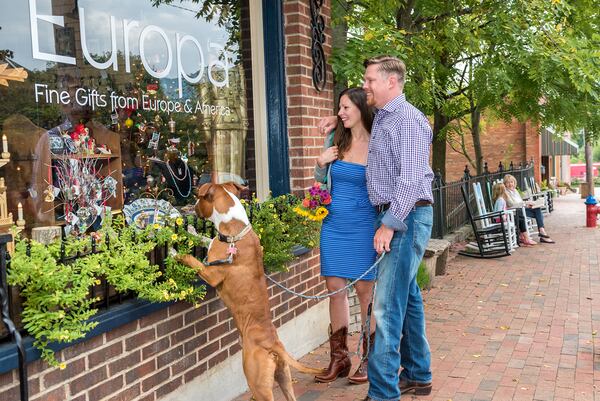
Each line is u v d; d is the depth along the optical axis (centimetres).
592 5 1100
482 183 1451
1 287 267
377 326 407
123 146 441
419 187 384
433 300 756
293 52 550
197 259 376
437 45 991
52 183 390
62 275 286
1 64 366
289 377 368
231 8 545
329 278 462
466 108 1437
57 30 399
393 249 398
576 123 1196
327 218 457
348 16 780
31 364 287
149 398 366
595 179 4856
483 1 1017
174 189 479
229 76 543
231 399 451
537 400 438
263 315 358
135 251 344
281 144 552
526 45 1009
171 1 488
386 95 402
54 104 396
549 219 1738
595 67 967
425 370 443
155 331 371
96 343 326
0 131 362
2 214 358
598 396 445
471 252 1098
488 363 519
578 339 584
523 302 740
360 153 446
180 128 491
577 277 888
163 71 478
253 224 445
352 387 467
